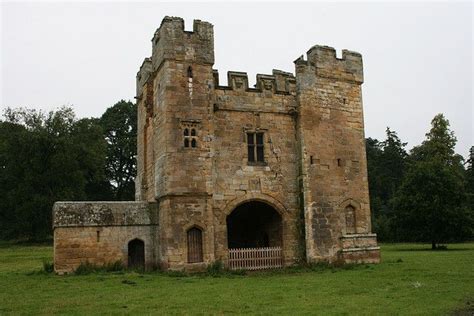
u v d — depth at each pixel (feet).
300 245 94.12
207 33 91.20
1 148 205.77
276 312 46.16
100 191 271.08
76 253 82.43
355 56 103.65
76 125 221.05
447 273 75.82
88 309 48.91
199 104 88.38
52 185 207.82
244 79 95.09
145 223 87.35
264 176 93.66
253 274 82.43
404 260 104.42
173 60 87.66
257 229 107.76
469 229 163.02
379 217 245.86
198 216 84.58
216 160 90.38
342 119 99.91
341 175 97.45
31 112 220.23
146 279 73.46
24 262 118.73
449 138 224.33
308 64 98.37
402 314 44.65
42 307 50.49
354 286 63.82
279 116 96.84
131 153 262.06
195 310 47.70
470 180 258.37
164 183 84.74
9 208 212.02
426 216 165.68
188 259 83.15
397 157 321.11
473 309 46.93
